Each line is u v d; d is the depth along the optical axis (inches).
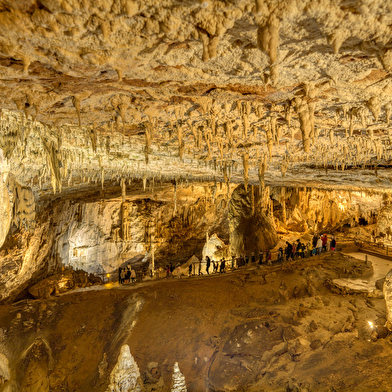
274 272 664.4
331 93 156.5
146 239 951.6
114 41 105.0
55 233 739.4
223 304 571.5
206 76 137.6
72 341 535.2
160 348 507.5
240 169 538.3
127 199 916.6
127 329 543.8
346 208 1075.9
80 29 97.1
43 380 474.6
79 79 143.1
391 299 386.9
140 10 87.6
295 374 371.6
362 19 88.6
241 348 444.5
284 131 243.9
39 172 460.1
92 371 494.6
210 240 1000.2
